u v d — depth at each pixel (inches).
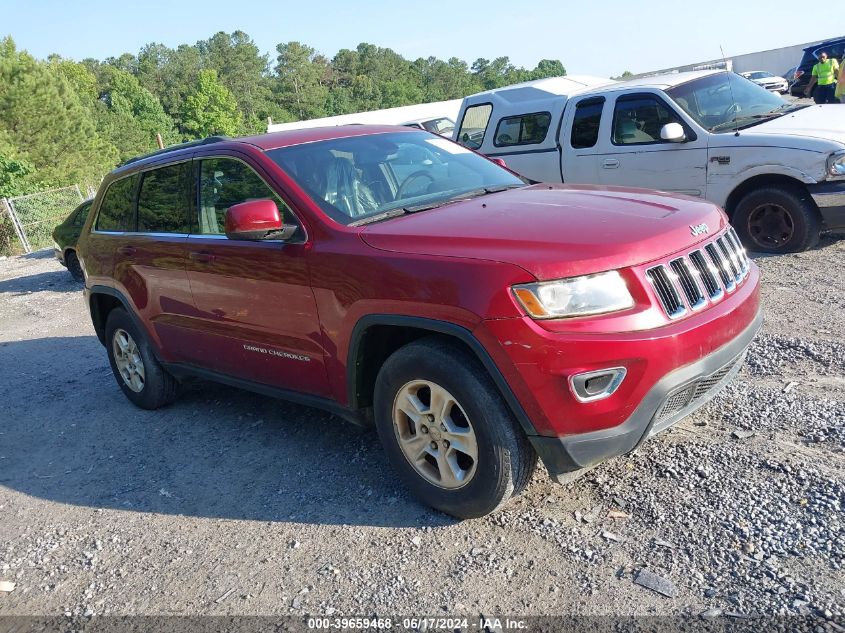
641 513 128.7
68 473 188.5
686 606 105.3
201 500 161.3
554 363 112.9
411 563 125.8
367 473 160.9
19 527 163.5
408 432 139.5
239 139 178.2
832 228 274.2
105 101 4963.1
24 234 991.0
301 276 146.3
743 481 132.7
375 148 174.9
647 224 127.4
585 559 119.3
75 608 129.7
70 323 388.5
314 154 165.6
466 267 119.8
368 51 5994.1
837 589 103.7
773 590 105.5
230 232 145.3
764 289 247.3
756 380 175.9
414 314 126.1
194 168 183.8
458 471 131.6
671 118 307.9
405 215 148.5
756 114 313.3
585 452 117.0
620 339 112.6
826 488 126.4
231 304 167.3
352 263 135.7
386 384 136.6
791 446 142.1
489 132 383.9
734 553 114.5
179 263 181.8
